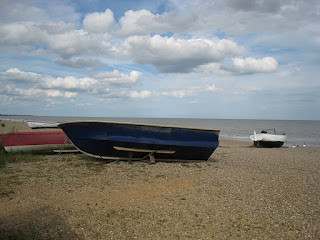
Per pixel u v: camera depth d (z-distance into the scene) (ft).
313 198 22.25
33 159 36.78
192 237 15.07
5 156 36.76
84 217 17.21
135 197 21.68
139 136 34.96
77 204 19.57
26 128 115.55
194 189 24.34
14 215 17.13
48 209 18.37
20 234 14.46
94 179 26.73
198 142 37.19
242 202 20.98
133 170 31.19
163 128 35.81
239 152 57.06
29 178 26.30
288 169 36.37
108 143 34.40
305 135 148.36
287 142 102.47
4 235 14.20
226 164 38.73
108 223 16.49
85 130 34.35
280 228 16.34
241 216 18.12
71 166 32.50
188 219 17.46
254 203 20.80
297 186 26.32
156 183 26.09
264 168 36.60
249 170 34.42
